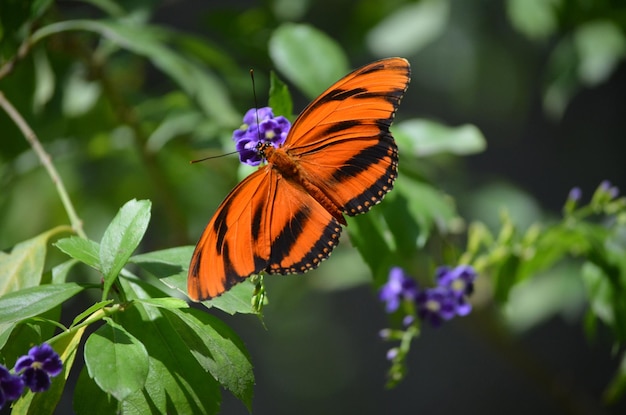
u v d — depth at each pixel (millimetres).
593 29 816
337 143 618
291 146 621
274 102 647
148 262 611
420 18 850
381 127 615
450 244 702
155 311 604
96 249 604
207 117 755
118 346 581
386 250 651
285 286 938
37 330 608
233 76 774
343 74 699
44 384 578
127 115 759
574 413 818
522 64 924
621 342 695
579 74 817
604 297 696
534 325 856
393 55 931
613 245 706
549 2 812
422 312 680
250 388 598
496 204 890
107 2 738
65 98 768
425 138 707
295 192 612
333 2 872
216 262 595
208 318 604
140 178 823
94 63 755
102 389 577
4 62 711
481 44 905
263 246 603
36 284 625
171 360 598
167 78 914
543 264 710
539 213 897
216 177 812
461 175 913
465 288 680
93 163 824
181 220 772
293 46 699
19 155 750
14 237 808
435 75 952
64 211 817
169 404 594
